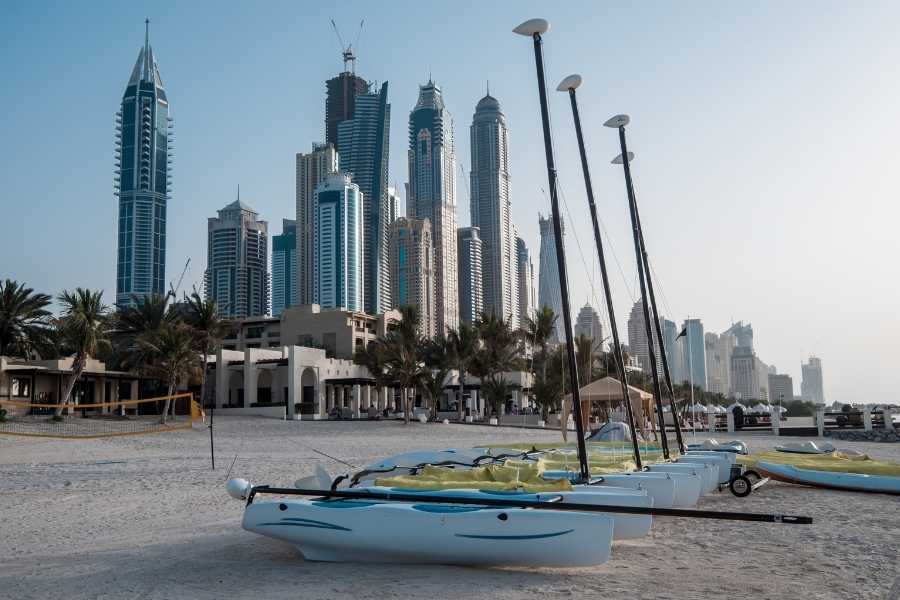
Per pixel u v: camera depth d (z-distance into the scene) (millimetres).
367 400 81938
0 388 49906
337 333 82562
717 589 8797
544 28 15914
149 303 62906
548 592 8609
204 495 18078
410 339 67812
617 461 19609
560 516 9562
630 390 37375
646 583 9094
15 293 53969
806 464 21188
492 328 69500
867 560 10516
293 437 43188
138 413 64188
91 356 52844
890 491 19078
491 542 9703
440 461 18219
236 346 87438
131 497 17750
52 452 30750
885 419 49906
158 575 9516
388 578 9273
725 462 19703
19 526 13688
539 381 67062
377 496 11016
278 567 9961
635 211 26344
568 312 14766
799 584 9070
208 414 62125
